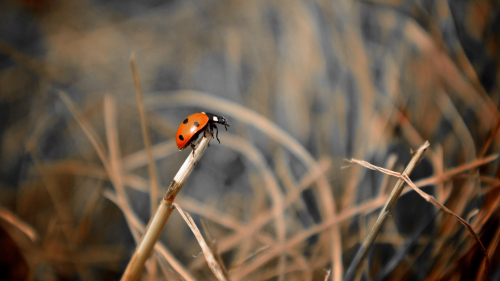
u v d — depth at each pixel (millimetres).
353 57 238
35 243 221
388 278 210
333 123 238
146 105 262
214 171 244
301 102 245
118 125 257
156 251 205
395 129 227
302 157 226
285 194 232
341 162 232
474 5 226
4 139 249
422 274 207
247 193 238
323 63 246
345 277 198
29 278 219
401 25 236
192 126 210
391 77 233
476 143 217
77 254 224
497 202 202
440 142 222
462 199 211
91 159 247
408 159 223
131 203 237
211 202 238
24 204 234
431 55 228
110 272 225
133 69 206
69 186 237
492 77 222
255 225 222
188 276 202
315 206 229
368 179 224
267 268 219
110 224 233
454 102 224
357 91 235
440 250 208
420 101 228
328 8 247
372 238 196
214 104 232
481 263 203
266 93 253
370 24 241
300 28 257
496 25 224
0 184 239
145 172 244
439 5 232
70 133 252
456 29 227
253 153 230
